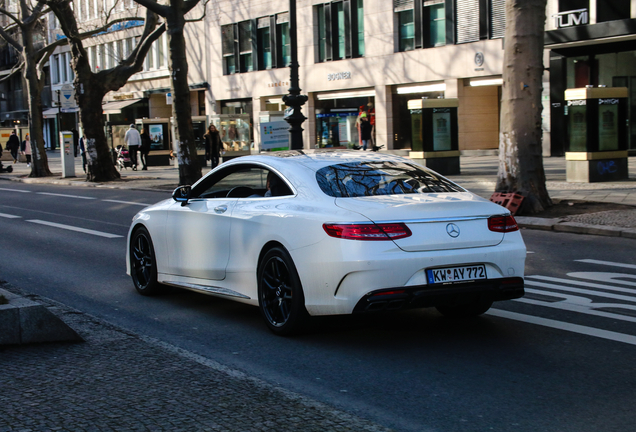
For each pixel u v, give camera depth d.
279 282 5.89
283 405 4.00
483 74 30.39
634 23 24.34
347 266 5.23
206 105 46.06
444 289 5.32
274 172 6.24
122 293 7.96
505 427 3.93
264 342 5.81
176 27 20.48
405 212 5.35
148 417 3.78
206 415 3.82
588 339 5.69
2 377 4.52
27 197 21.77
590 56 27.02
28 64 30.50
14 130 47.84
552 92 28.16
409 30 33.59
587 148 17.83
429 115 21.73
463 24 31.09
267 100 41.88
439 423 4.00
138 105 51.66
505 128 13.76
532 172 13.59
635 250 10.03
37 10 30.75
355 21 35.94
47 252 11.04
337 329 6.16
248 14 41.97
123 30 51.19
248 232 6.16
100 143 26.80
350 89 36.62
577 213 12.98
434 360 5.22
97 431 3.57
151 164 36.50
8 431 3.56
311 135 39.00
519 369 4.97
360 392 4.55
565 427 3.92
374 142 35.66
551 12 27.44
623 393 4.45
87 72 26.34
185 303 7.40
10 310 5.25
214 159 30.53
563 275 8.37
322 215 5.49
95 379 4.46
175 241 7.18
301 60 38.88
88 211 17.16
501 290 5.53
